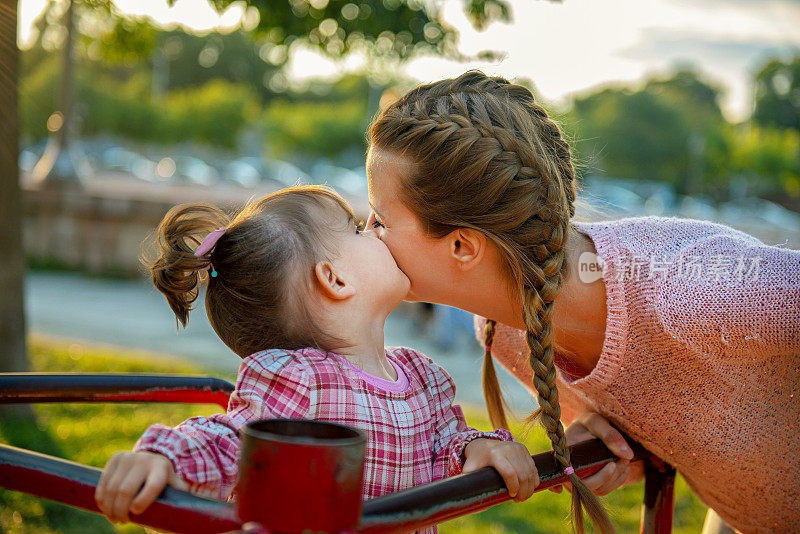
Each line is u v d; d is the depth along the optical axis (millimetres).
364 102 49188
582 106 43219
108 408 4281
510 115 1270
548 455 1175
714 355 1212
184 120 31594
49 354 5457
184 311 1360
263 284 1280
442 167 1233
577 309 1299
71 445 3600
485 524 3145
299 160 33438
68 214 10898
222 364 5957
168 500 805
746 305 1164
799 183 37812
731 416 1265
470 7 3627
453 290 1324
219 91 33438
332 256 1284
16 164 3846
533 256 1225
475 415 4715
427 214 1262
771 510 1349
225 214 1417
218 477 958
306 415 1146
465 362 6918
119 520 822
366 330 1303
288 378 1154
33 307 8039
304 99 49938
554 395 1191
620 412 1304
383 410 1228
